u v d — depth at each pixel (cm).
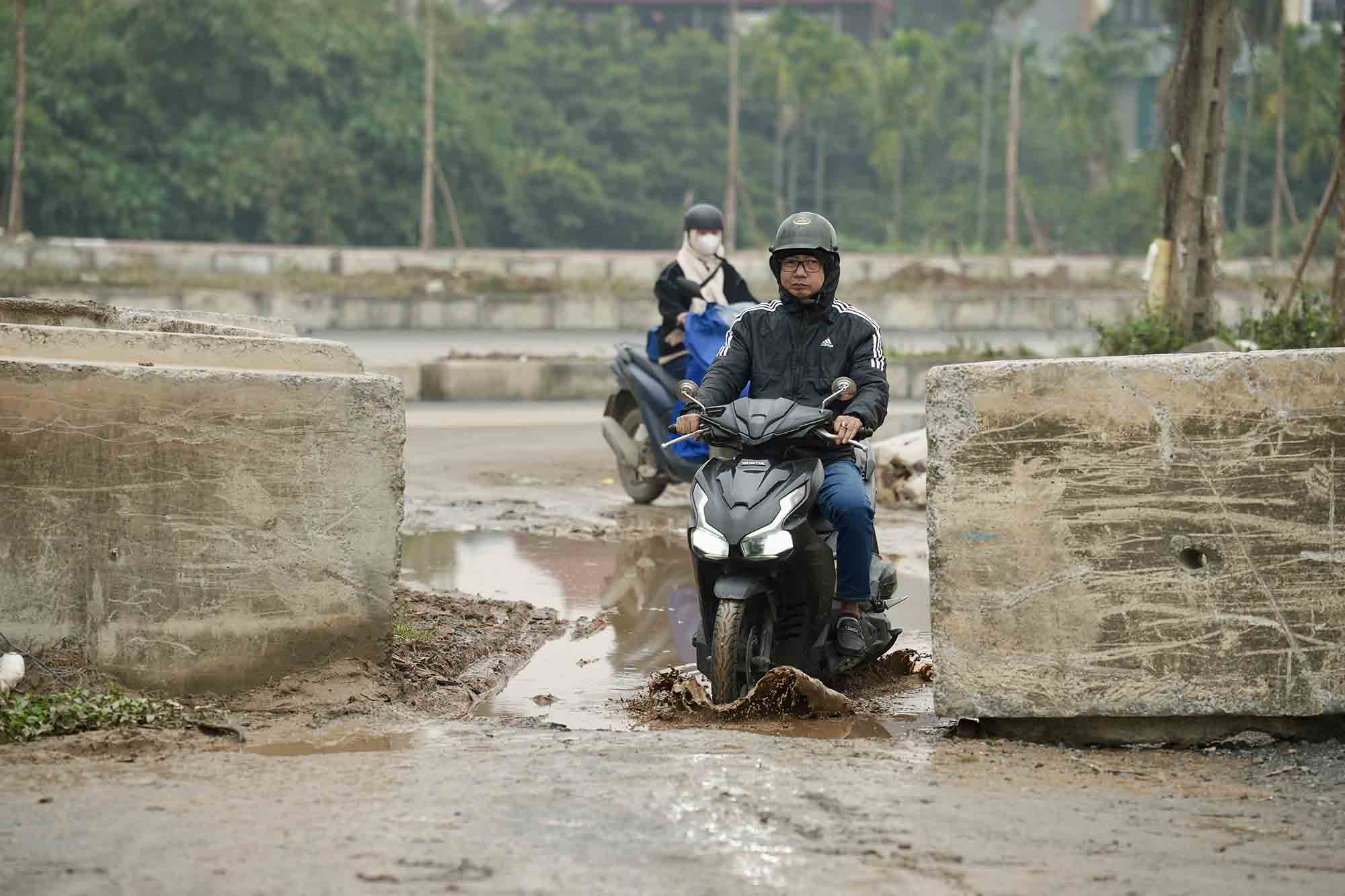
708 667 1285
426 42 13050
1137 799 970
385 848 817
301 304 7025
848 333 1355
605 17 18675
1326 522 1106
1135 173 15525
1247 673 1116
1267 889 782
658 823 871
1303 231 12681
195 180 11788
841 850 830
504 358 4912
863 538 1299
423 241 10706
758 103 17062
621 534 2273
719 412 1315
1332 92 13075
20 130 9606
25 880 766
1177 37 3306
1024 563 1145
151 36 11919
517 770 998
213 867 786
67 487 1197
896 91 15950
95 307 1648
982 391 1148
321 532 1256
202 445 1216
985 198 15650
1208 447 1116
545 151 15575
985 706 1156
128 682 1206
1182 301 3328
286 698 1226
